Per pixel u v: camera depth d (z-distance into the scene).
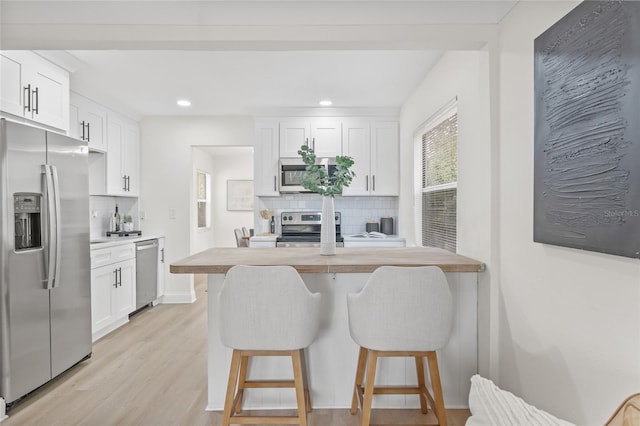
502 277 2.02
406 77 3.45
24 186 2.35
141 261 4.31
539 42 1.61
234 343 1.83
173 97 4.04
